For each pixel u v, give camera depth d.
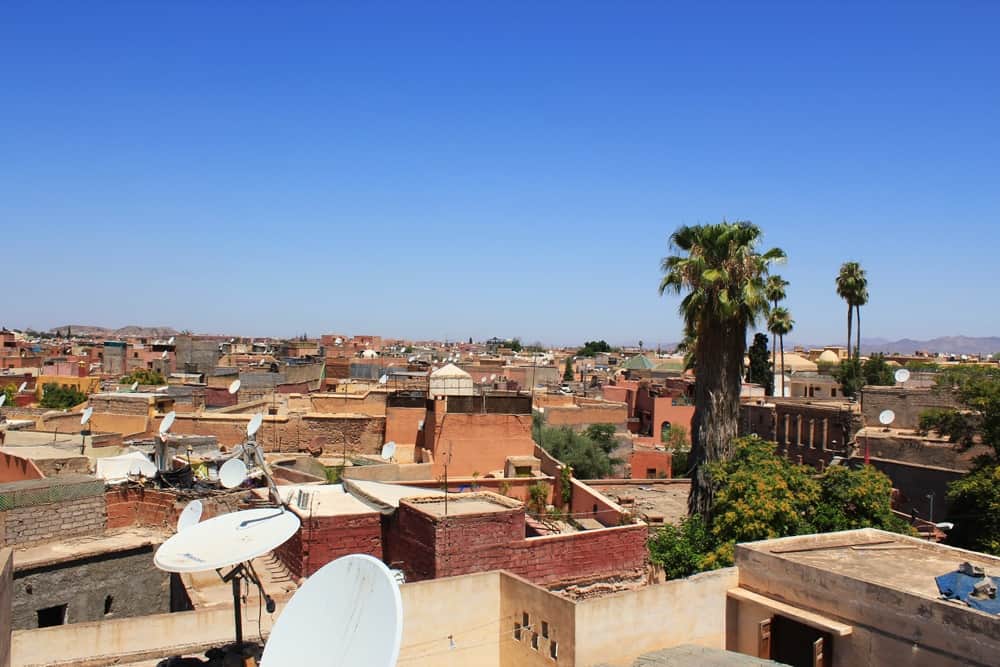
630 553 20.59
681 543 22.66
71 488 21.95
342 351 127.62
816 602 14.04
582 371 109.75
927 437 36.09
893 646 12.67
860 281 67.12
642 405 70.25
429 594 16.22
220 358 102.62
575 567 19.86
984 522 25.83
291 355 108.81
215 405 55.00
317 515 19.91
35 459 27.11
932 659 12.15
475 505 19.91
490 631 16.81
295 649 9.67
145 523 24.72
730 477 23.44
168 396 45.81
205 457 29.48
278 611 17.55
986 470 26.45
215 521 13.60
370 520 20.30
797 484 23.22
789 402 52.91
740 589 15.45
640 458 52.19
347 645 9.11
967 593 12.28
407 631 15.95
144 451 33.38
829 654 13.58
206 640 16.39
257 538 12.84
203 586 20.22
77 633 15.38
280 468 29.42
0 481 28.89
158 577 21.98
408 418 40.28
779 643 14.62
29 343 129.38
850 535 16.72
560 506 28.36
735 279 25.97
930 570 14.33
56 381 70.38
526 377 88.31
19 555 20.31
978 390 29.42
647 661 12.90
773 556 14.92
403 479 32.28
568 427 51.91
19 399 64.62
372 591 9.24
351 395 47.69
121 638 15.73
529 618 16.05
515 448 36.12
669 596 15.54
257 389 62.72
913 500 32.25
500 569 18.84
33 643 14.99
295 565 20.22
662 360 122.00
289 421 39.31
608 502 25.05
